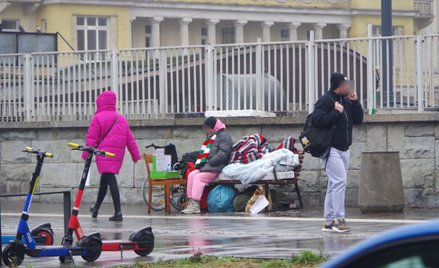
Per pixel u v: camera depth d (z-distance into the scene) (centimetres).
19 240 1842
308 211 3050
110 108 2958
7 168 3734
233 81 3400
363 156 2903
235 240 2264
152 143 3469
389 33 4075
